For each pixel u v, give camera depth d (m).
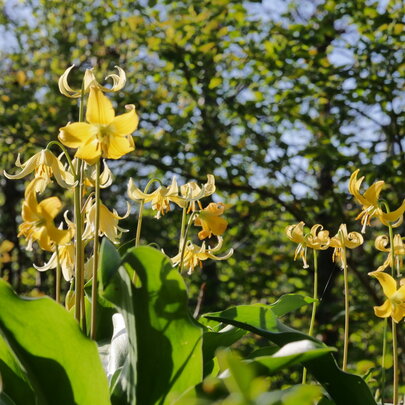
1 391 2.17
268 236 11.30
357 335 10.30
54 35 11.43
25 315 1.95
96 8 10.38
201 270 10.68
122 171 10.62
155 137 9.90
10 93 10.75
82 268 2.29
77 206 2.30
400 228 8.45
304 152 8.58
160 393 2.09
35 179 2.29
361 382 2.19
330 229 9.10
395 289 2.56
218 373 2.51
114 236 2.60
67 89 2.36
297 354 1.84
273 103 8.86
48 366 2.02
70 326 1.96
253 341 9.95
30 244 2.19
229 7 8.47
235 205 9.77
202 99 10.09
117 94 10.12
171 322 2.04
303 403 1.44
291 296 2.79
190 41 9.39
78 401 2.05
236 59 8.91
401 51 8.53
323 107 9.48
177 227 10.51
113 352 2.52
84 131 2.13
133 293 2.02
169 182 10.14
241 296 11.65
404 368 8.01
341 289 10.59
